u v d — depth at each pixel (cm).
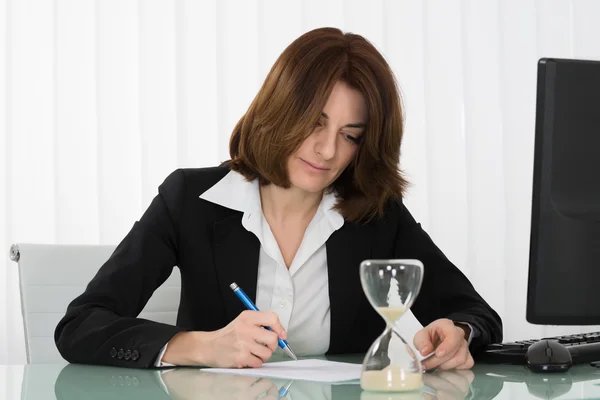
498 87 329
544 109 115
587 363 133
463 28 326
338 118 150
